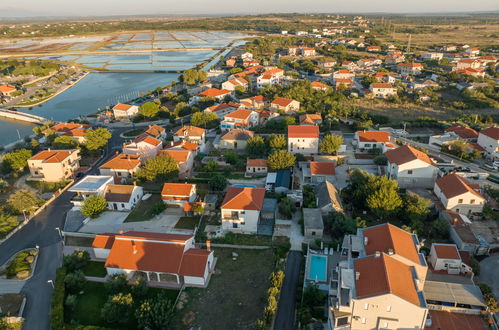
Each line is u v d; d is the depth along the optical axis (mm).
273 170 109438
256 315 62062
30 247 83062
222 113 172750
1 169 120438
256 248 79625
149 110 174625
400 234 62594
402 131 143875
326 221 83625
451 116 163875
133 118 179500
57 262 77562
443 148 122500
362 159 118625
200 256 69938
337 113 165250
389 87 196125
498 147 113688
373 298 50219
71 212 96750
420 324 50469
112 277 69062
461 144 118000
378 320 51625
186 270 68438
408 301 49469
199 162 122688
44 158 116188
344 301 54562
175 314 62219
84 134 137625
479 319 56438
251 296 66250
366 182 93125
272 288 63625
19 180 117188
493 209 85375
